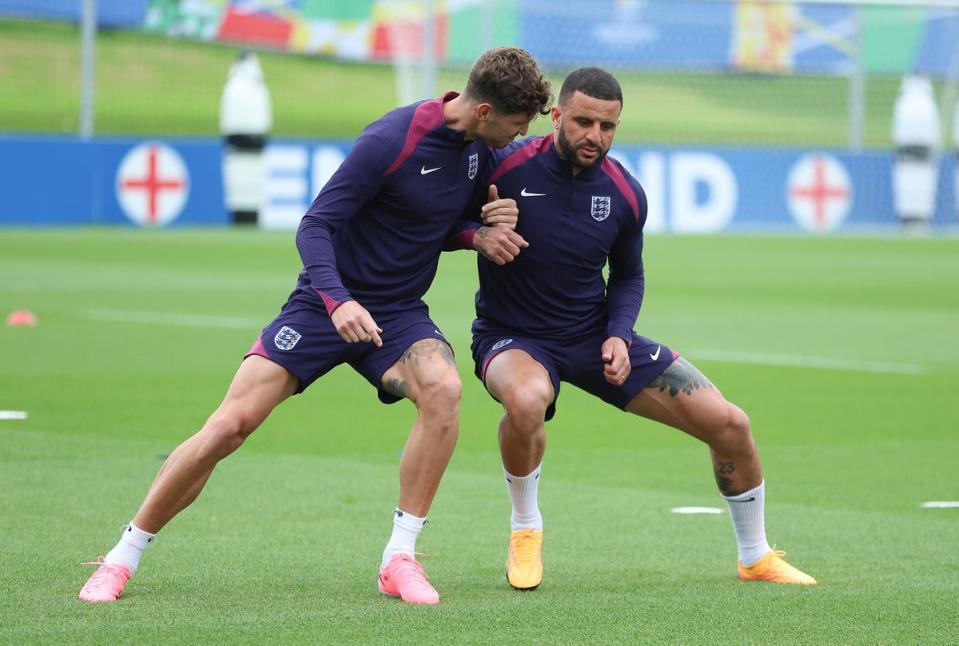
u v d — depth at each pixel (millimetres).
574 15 64688
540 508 11672
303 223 8641
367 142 8609
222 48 75438
